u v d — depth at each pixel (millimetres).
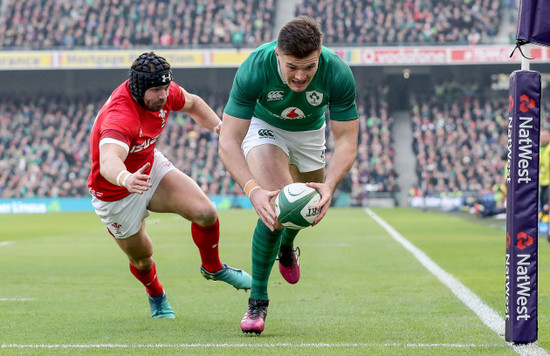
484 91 73500
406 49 66625
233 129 9359
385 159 68188
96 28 73562
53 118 73875
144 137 10250
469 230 33594
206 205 10562
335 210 58938
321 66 9234
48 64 68875
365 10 71500
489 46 65438
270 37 71938
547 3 8625
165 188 10711
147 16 73312
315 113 10180
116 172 9172
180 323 11008
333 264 19562
